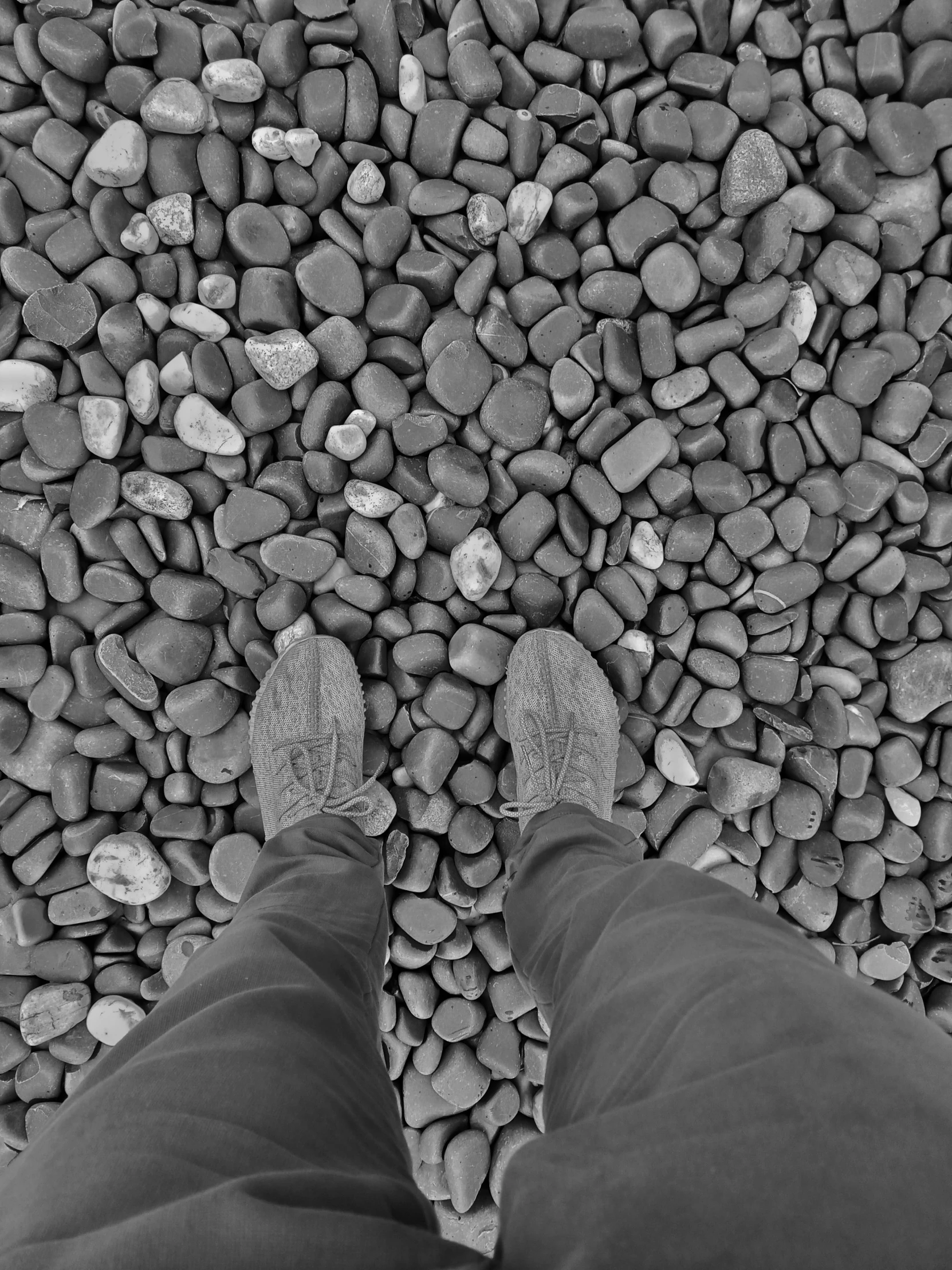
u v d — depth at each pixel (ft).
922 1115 1.18
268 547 3.16
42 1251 1.22
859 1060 1.26
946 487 3.43
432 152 3.11
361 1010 2.25
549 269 3.19
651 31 3.14
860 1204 1.10
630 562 3.37
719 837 3.51
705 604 3.38
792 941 1.72
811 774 3.44
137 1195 1.32
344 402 3.16
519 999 3.45
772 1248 1.08
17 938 3.24
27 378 3.06
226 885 3.29
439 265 3.13
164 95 2.96
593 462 3.30
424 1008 3.40
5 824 3.27
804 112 3.23
